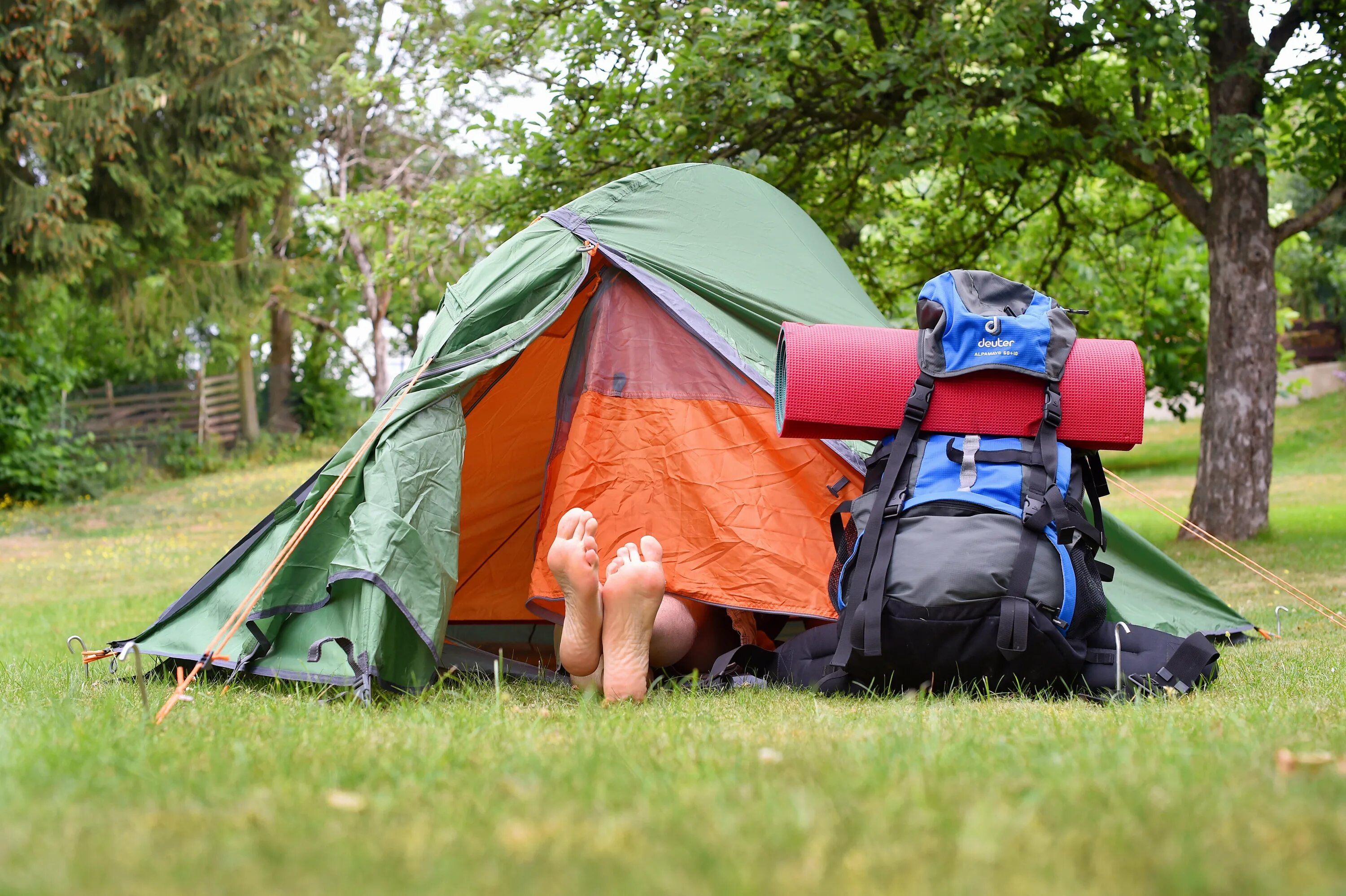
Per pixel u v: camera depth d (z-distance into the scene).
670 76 8.80
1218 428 9.33
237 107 17.33
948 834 1.55
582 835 1.58
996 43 7.68
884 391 3.55
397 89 10.34
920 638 3.31
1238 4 8.55
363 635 3.51
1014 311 3.62
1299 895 1.27
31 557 12.90
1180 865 1.37
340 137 25.30
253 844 1.54
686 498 4.11
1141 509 13.12
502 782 1.95
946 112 7.73
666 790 1.86
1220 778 1.87
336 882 1.38
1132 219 12.26
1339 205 9.24
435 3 9.81
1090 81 9.71
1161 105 9.98
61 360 19.00
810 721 2.87
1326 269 23.08
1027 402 3.48
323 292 27.70
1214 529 9.32
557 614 4.12
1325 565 7.67
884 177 8.31
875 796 1.77
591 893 1.33
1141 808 1.66
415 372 4.09
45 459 18.11
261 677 3.76
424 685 3.59
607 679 3.39
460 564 5.44
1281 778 1.85
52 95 14.49
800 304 4.61
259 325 28.34
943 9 8.05
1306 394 25.53
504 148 9.53
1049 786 1.80
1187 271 15.46
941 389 3.50
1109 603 4.86
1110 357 3.53
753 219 4.93
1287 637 5.02
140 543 13.95
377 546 3.64
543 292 4.39
